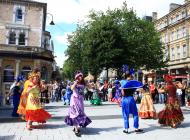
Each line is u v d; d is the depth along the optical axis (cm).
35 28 3656
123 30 3931
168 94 1018
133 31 4059
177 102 1009
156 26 5388
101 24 3509
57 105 2036
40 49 3484
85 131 909
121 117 1257
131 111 891
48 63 3650
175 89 1017
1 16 3525
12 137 802
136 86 881
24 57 3384
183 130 935
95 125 1027
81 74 870
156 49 4153
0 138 787
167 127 995
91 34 3497
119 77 3509
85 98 2644
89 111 1536
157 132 897
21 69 3406
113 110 1602
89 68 3628
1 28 3519
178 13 4566
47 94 2167
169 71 4744
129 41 3750
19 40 3603
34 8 3662
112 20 3741
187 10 4278
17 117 1244
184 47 4375
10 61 3369
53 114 1386
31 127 949
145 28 4128
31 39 3634
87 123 841
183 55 4391
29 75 991
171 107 996
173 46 4716
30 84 944
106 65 3447
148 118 1242
